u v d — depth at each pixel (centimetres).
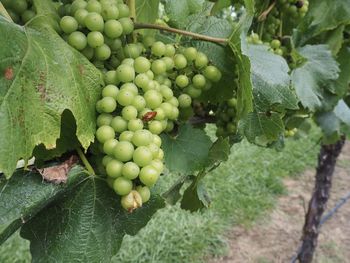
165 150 27
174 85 28
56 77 21
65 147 23
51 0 24
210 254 103
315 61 41
